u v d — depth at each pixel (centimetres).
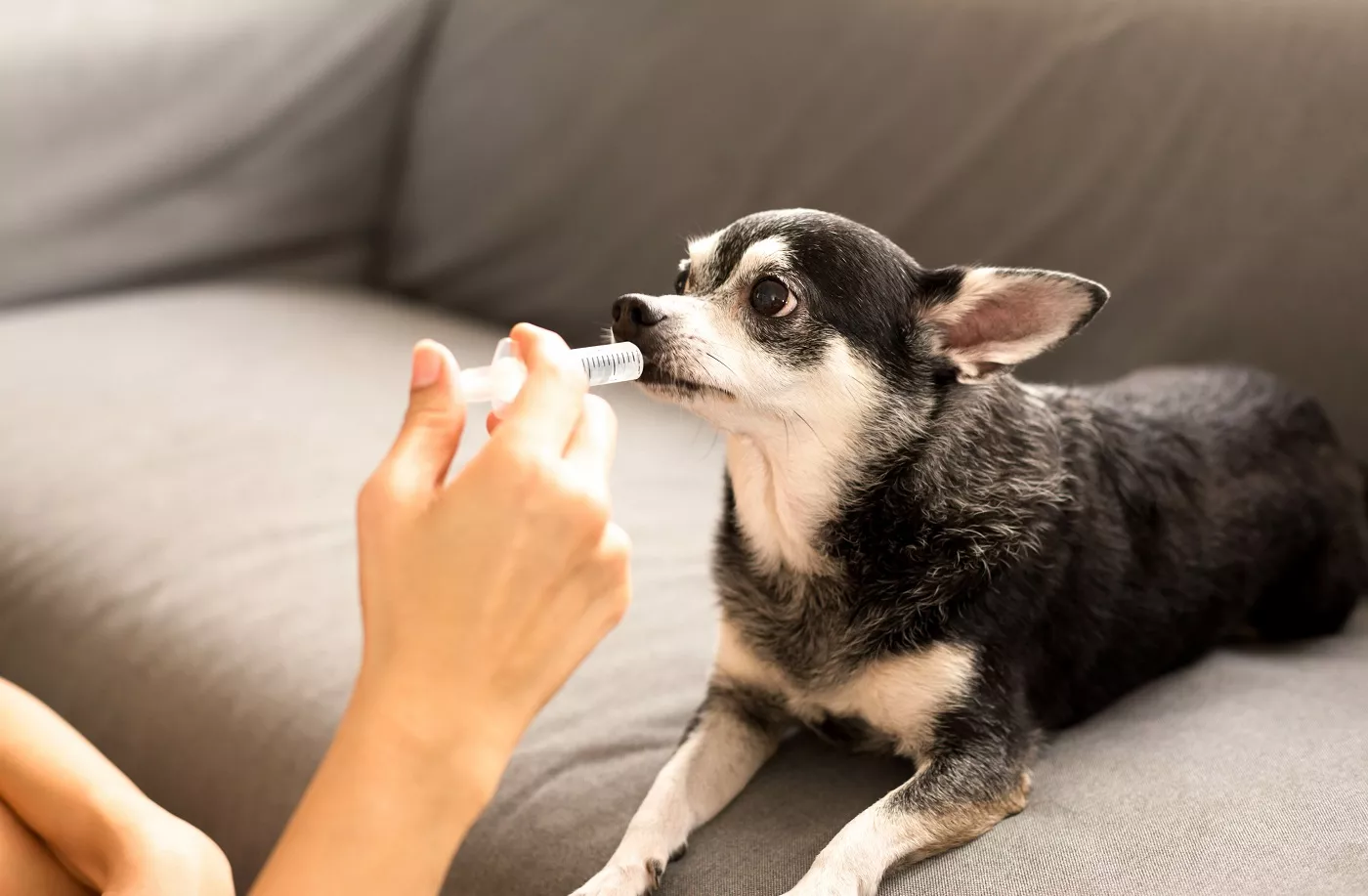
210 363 298
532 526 89
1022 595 162
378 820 88
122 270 359
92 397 278
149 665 202
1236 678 181
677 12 302
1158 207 238
